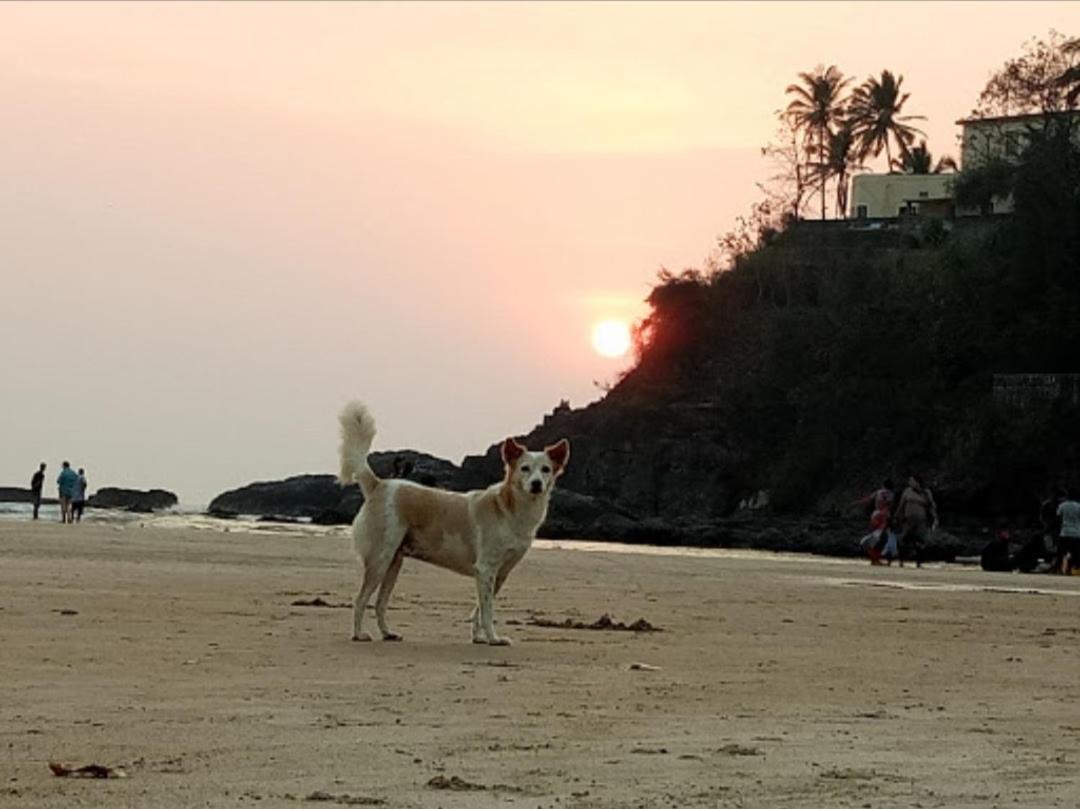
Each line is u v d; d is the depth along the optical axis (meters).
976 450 96.25
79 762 10.53
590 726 12.51
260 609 21.19
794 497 103.75
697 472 111.88
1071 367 98.81
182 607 20.92
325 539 46.50
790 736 12.32
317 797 9.70
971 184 111.56
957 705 14.38
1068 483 93.69
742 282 123.00
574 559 40.31
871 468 101.25
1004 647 20.12
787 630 21.30
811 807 9.80
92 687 13.63
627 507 112.00
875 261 113.88
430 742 11.59
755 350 113.75
